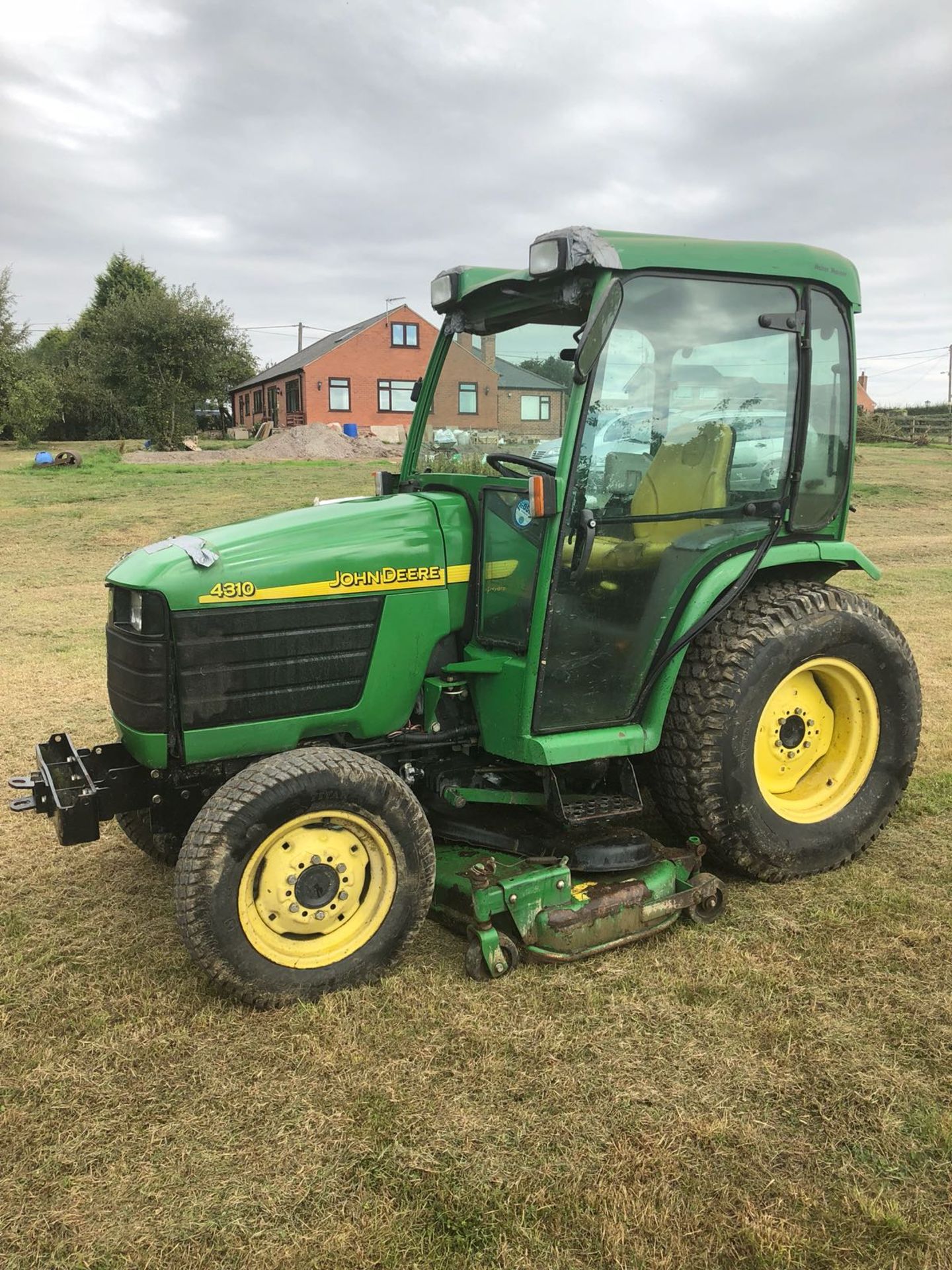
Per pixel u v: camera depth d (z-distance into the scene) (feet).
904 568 35.70
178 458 82.02
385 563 10.26
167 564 9.48
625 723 10.88
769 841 11.35
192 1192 6.95
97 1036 8.79
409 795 9.62
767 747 11.82
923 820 13.52
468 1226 6.61
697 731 10.91
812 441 11.59
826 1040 8.54
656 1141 7.33
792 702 11.93
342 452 87.86
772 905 11.14
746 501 11.27
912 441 103.14
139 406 111.75
